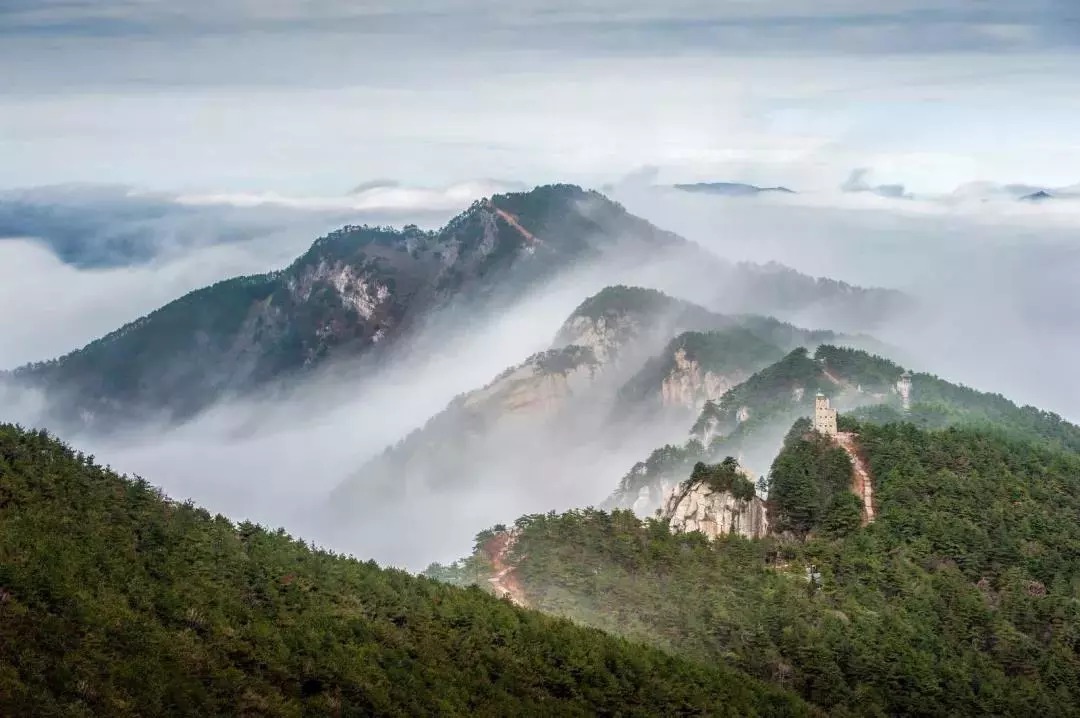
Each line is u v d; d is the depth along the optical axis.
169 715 160.38
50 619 165.88
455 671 193.88
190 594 187.00
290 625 189.62
